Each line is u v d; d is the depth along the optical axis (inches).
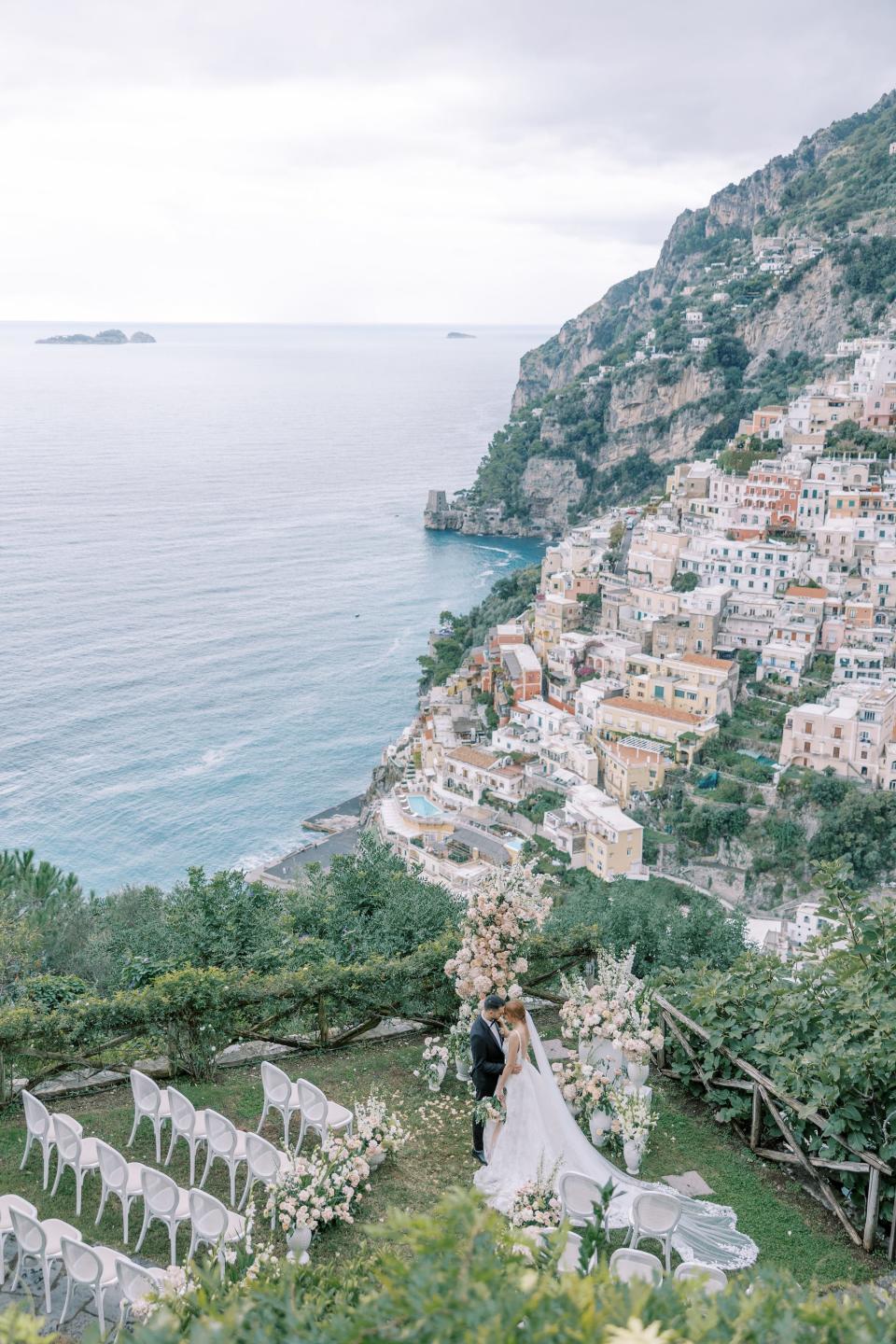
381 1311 208.8
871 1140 521.0
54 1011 708.0
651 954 872.3
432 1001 764.6
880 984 557.9
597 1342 198.4
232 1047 766.5
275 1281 301.4
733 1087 623.8
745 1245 509.7
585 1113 612.4
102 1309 446.9
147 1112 595.2
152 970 855.1
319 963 830.5
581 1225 491.8
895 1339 214.4
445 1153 605.0
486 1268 209.2
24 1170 595.8
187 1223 540.4
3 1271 482.3
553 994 770.8
